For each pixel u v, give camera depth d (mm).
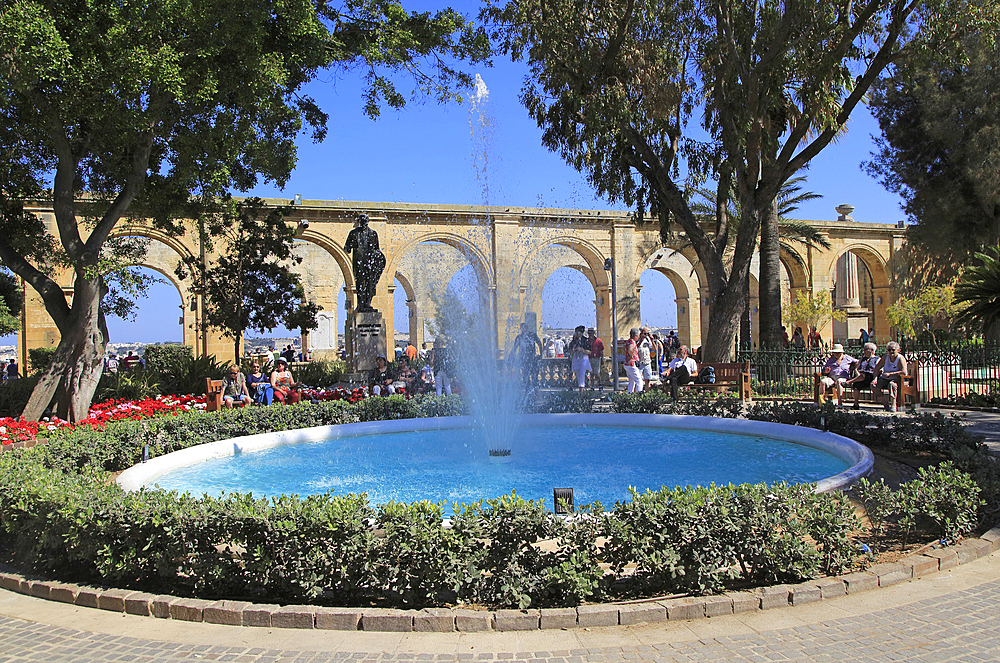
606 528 4281
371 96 14484
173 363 18625
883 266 35688
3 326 22359
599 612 3932
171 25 10547
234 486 7375
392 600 4277
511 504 4344
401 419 11453
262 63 11328
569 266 35625
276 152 15312
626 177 18375
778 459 8141
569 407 12719
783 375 17016
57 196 12023
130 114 10562
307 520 4266
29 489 5176
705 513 4336
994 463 6227
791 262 34344
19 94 10523
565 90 16969
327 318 33781
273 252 21188
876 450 8664
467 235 28859
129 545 4570
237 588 4457
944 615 3918
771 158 16453
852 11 15695
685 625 3908
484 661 3480
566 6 15742
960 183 26547
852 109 16000
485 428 11258
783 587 4246
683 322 38031
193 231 24250
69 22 9906
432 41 14234
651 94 16641
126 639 3873
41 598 4629
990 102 24375
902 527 5141
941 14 13898
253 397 15125
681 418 10781
